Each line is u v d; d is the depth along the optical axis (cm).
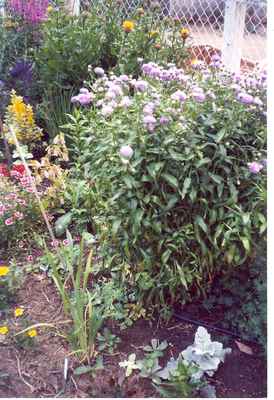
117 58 418
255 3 452
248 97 226
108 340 234
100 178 239
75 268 278
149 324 247
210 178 225
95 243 286
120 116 232
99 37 411
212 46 486
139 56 397
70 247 262
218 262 238
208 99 233
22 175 314
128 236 227
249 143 240
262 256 226
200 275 236
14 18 496
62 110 410
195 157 220
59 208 326
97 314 226
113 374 218
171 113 224
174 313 254
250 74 266
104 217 255
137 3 486
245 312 242
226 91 242
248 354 233
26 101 433
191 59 431
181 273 225
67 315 239
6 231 299
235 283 251
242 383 218
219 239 230
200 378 212
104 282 266
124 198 219
